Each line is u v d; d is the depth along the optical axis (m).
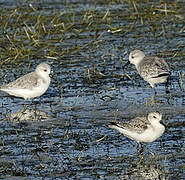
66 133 16.45
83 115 17.83
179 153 14.98
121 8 29.77
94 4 30.52
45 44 24.92
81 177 13.79
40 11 29.33
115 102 18.80
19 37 25.92
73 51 24.08
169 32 26.09
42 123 17.33
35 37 25.61
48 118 17.72
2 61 22.97
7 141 16.11
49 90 20.16
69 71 21.91
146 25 27.20
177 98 19.02
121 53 23.72
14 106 18.88
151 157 14.80
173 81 20.72
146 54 23.33
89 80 20.97
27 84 18.75
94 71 21.77
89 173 14.00
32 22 27.83
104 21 27.77
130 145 15.59
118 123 15.21
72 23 27.25
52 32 26.48
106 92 19.75
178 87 20.12
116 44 24.86
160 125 14.94
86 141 15.91
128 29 26.59
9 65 22.73
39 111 18.30
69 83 20.72
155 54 23.33
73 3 30.70
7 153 15.34
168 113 17.72
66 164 14.57
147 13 28.67
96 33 26.34
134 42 25.02
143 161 14.56
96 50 24.23
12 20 28.11
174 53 23.36
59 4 30.61
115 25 27.19
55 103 18.95
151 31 26.38
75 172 14.09
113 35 26.09
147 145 15.53
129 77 21.12
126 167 14.30
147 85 20.44
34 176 13.91
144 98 19.09
